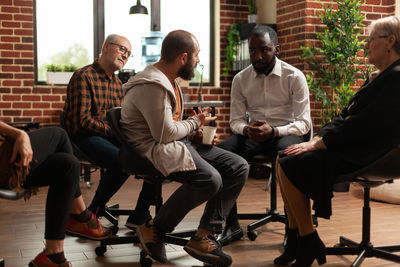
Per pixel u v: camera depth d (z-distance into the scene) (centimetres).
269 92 296
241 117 302
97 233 237
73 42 543
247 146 281
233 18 563
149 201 268
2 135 172
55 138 199
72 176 193
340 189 420
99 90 296
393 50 208
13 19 495
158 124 204
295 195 211
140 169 212
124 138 212
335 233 284
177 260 237
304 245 210
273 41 288
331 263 230
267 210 305
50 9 532
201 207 358
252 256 241
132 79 216
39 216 329
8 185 172
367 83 240
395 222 311
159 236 218
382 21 209
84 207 234
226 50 559
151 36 548
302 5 469
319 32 469
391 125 194
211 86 574
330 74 453
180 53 217
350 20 439
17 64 498
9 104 498
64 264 197
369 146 201
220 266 220
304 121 281
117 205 332
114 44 297
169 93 208
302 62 471
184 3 570
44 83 532
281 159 217
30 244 262
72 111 284
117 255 244
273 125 297
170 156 207
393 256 212
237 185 232
